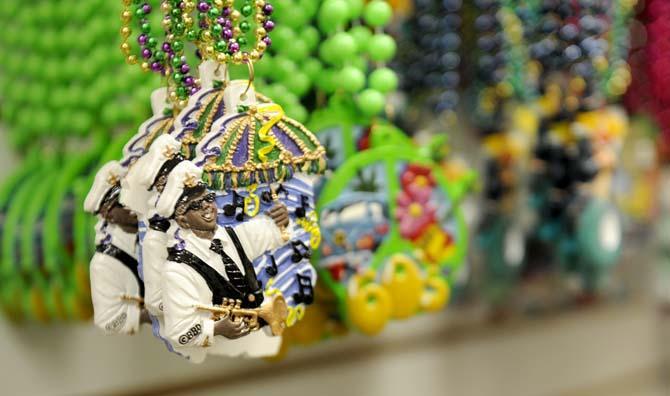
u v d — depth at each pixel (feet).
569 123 3.84
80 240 2.88
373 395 4.37
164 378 3.62
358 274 2.79
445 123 3.75
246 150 2.11
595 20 3.69
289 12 2.67
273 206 2.15
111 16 2.96
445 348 4.77
